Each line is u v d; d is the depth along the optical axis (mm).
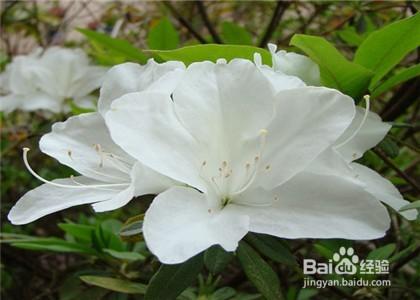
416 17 201
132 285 257
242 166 188
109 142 207
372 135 207
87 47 560
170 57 216
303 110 184
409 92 276
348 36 321
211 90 188
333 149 184
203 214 178
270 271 192
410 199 276
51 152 204
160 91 185
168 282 192
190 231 170
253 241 194
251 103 186
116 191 197
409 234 275
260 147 185
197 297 238
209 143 187
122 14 545
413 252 259
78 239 321
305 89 184
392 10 364
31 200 198
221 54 212
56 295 401
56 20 571
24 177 466
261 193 187
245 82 186
